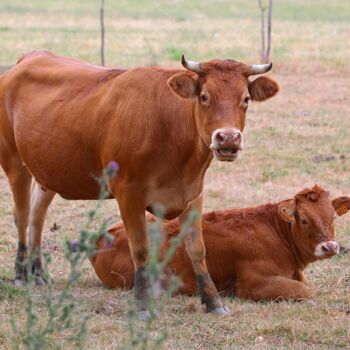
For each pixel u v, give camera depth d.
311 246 12.30
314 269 13.77
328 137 23.89
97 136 11.68
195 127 10.98
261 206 12.94
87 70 12.57
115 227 13.20
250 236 12.52
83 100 12.02
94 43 44.22
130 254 12.75
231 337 10.70
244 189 18.83
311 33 49.56
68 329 10.70
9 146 13.26
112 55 39.78
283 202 12.23
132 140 11.24
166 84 11.30
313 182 19.66
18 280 13.07
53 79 12.67
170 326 11.08
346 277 13.41
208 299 11.71
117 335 10.62
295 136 23.91
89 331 10.78
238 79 10.67
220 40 45.88
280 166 20.91
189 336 10.71
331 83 32.53
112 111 11.55
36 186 13.51
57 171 12.28
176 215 11.59
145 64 36.78
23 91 12.96
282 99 29.36
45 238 15.77
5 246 15.25
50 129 12.24
